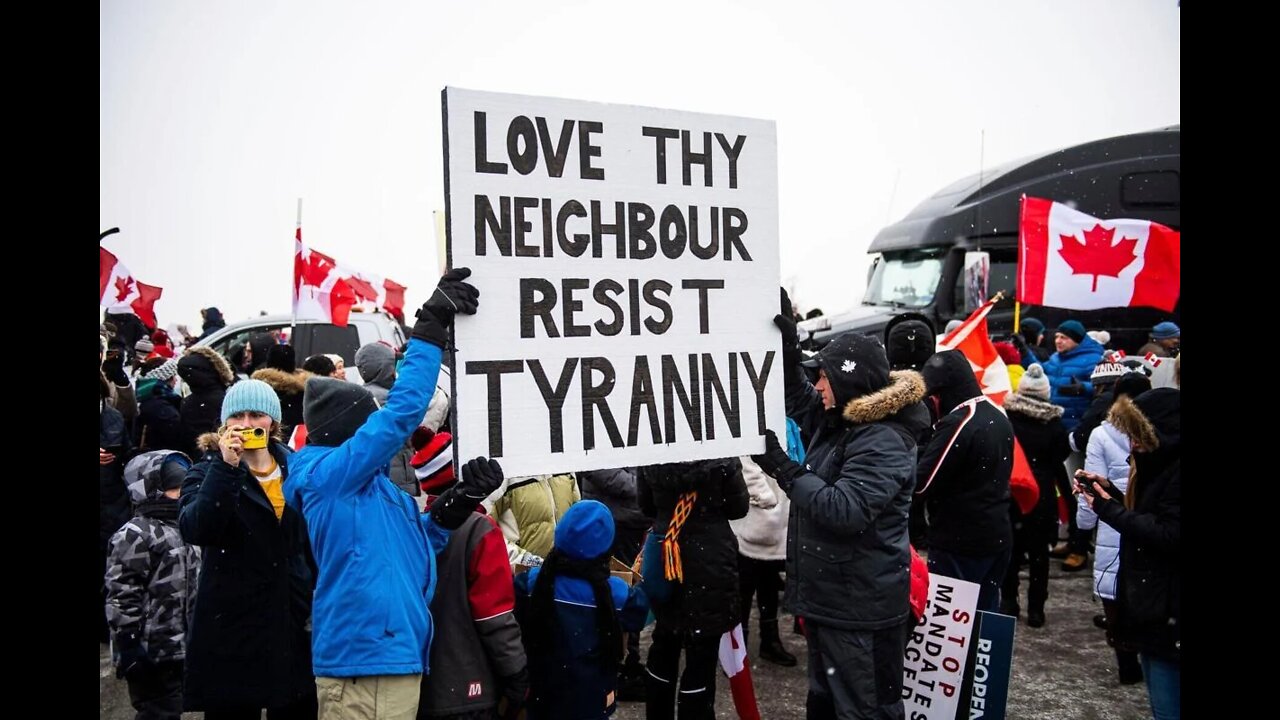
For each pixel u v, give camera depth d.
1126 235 9.29
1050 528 6.34
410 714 3.05
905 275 13.30
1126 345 12.91
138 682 4.09
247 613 3.54
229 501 3.42
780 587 5.84
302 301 9.56
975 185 13.00
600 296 3.16
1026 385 6.33
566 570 3.64
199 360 7.15
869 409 3.57
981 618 4.01
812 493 3.45
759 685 5.39
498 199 3.02
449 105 2.97
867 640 3.55
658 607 4.16
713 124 3.36
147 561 4.07
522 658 3.31
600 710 3.70
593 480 5.84
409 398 2.96
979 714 3.97
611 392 3.18
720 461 4.08
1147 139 12.91
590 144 3.15
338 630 3.01
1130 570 3.62
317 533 3.07
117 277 10.25
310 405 3.29
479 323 3.00
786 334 3.49
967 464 4.87
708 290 3.35
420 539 3.22
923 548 8.18
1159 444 3.50
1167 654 3.54
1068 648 6.00
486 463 2.98
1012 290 12.65
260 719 3.70
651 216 3.25
